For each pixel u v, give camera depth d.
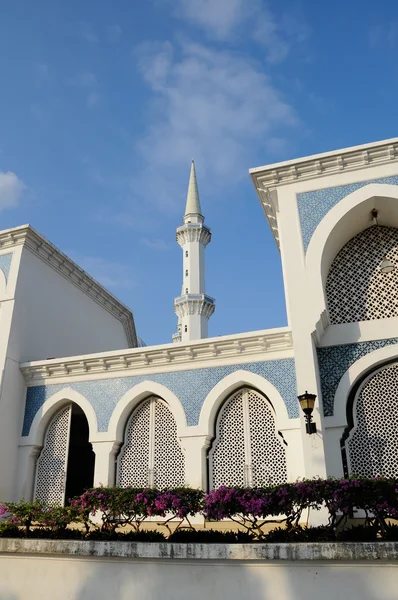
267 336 10.31
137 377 11.45
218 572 6.78
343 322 10.48
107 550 7.28
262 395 10.41
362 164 10.63
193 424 10.45
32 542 7.76
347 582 6.29
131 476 10.94
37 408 12.27
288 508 7.11
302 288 10.04
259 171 11.11
